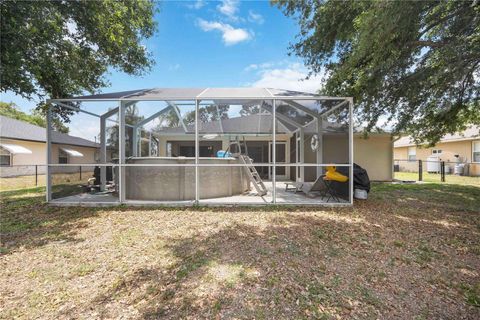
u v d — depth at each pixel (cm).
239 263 321
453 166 1666
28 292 260
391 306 236
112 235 429
